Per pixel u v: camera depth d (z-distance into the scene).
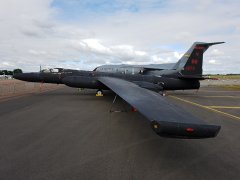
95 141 6.75
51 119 9.84
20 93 22.09
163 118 4.66
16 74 20.94
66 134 7.48
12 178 4.37
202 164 5.16
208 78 20.62
